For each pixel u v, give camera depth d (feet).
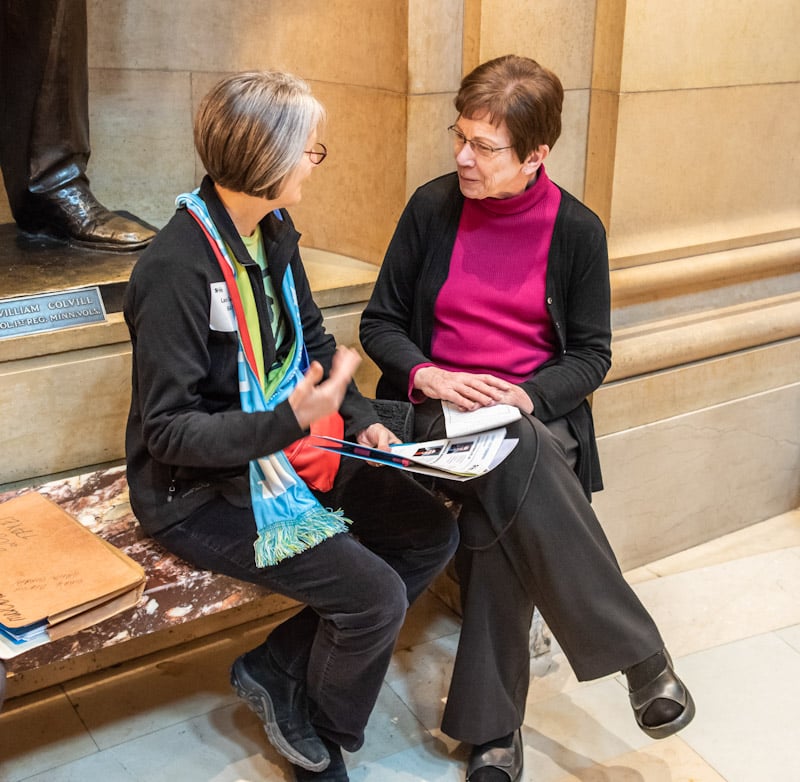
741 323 9.14
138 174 9.30
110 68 8.85
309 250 9.11
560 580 6.32
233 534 5.94
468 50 7.77
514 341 7.13
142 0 8.77
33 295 6.87
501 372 7.13
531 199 6.86
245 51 9.07
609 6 7.78
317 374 5.37
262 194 5.53
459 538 6.68
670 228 8.64
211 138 5.39
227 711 7.30
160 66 9.05
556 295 7.01
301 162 5.49
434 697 7.53
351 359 5.43
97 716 7.22
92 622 5.34
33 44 7.78
